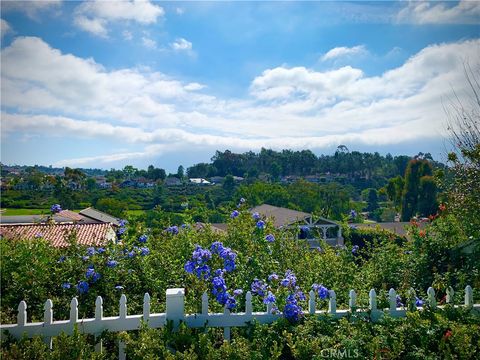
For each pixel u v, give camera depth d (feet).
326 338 13.64
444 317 14.97
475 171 23.49
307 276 20.06
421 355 13.20
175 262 19.52
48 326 13.70
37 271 17.30
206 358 12.51
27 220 96.02
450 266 20.21
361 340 13.66
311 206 157.69
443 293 19.58
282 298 15.62
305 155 355.56
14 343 12.98
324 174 343.46
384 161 334.65
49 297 17.02
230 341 14.53
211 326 14.53
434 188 134.82
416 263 21.70
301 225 26.58
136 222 24.35
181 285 18.34
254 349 13.66
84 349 12.73
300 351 13.14
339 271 20.86
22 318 13.62
